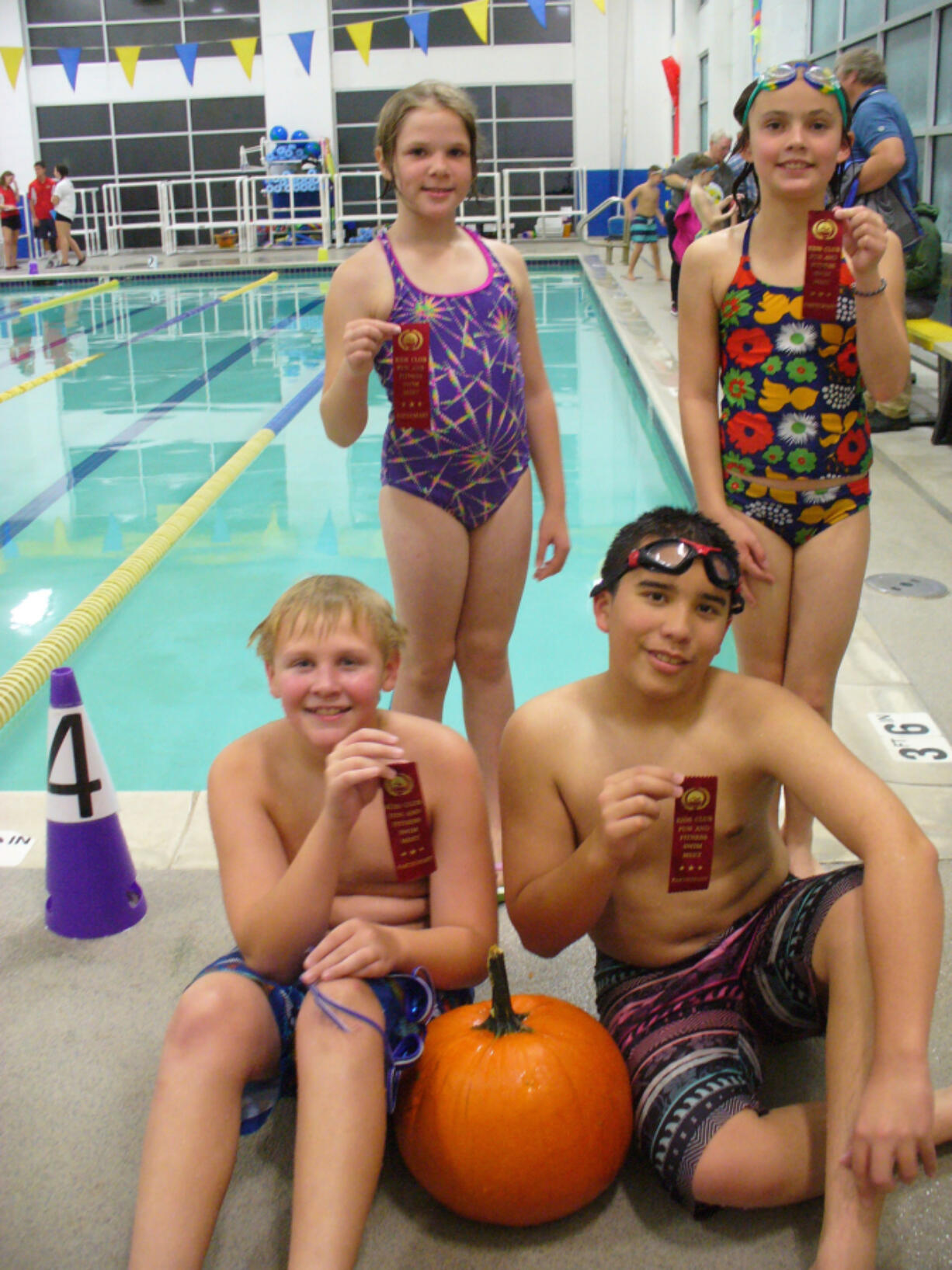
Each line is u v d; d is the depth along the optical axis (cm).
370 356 215
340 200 1900
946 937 211
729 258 221
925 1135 139
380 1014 155
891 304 209
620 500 553
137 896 232
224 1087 150
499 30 1973
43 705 376
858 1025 152
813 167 207
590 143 2027
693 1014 174
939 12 678
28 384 909
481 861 181
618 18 1953
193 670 398
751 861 181
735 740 175
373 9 1956
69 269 1728
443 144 221
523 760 182
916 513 446
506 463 238
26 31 1988
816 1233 158
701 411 232
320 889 161
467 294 229
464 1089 153
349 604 173
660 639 165
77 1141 178
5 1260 157
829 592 224
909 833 157
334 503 578
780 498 223
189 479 625
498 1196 152
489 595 245
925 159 717
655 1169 161
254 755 184
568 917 171
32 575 488
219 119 2020
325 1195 139
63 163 2066
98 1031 201
